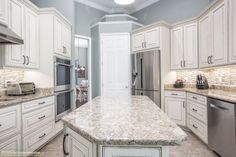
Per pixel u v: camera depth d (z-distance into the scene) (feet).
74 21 14.10
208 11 9.89
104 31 15.03
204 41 10.51
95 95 15.65
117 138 2.51
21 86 8.86
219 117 7.32
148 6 16.20
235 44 7.40
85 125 3.15
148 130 2.86
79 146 3.21
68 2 12.97
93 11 16.37
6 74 9.10
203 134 8.88
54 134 9.91
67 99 11.99
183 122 11.44
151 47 13.25
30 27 9.18
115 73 14.88
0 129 5.97
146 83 13.29
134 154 2.58
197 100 9.58
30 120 7.70
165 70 12.93
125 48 14.75
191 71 13.23
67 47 12.26
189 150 8.40
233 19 7.52
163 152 2.53
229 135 6.63
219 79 11.00
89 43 16.06
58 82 10.59
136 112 4.26
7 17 7.38
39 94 9.42
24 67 8.68
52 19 10.11
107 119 3.58
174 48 13.09
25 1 8.64
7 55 7.54
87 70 16.12
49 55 10.15
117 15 15.80
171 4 14.34
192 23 11.93
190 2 13.05
